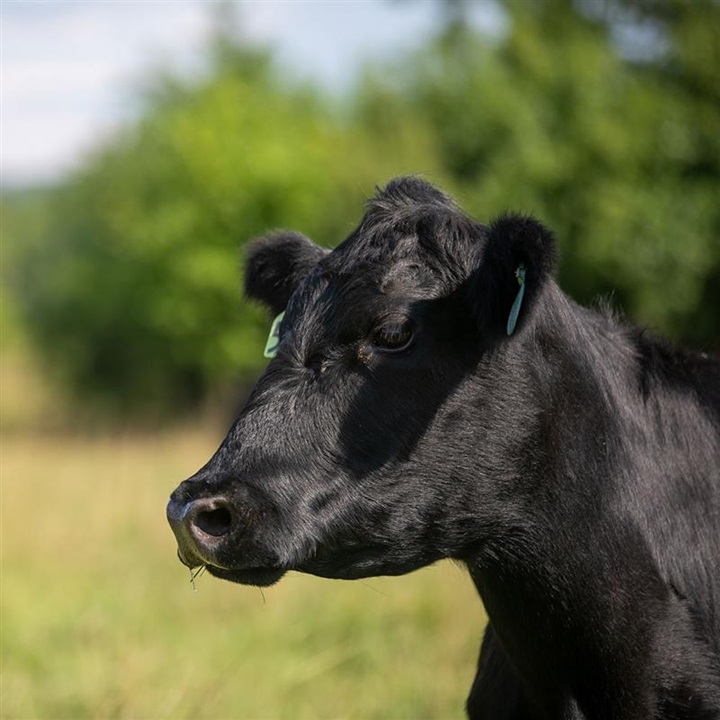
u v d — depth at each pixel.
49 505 20.20
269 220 53.44
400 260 6.06
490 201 33.75
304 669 11.34
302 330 6.09
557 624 6.23
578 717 6.30
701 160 34.16
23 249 76.62
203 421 53.22
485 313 5.70
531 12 36.00
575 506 6.17
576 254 34.09
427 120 36.56
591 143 33.69
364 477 5.92
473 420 5.99
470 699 7.04
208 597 14.36
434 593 13.45
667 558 6.32
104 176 57.84
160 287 53.94
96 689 10.83
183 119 54.41
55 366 61.88
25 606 13.93
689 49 33.84
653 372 6.69
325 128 57.53
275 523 5.77
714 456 6.61
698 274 33.97
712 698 6.23
